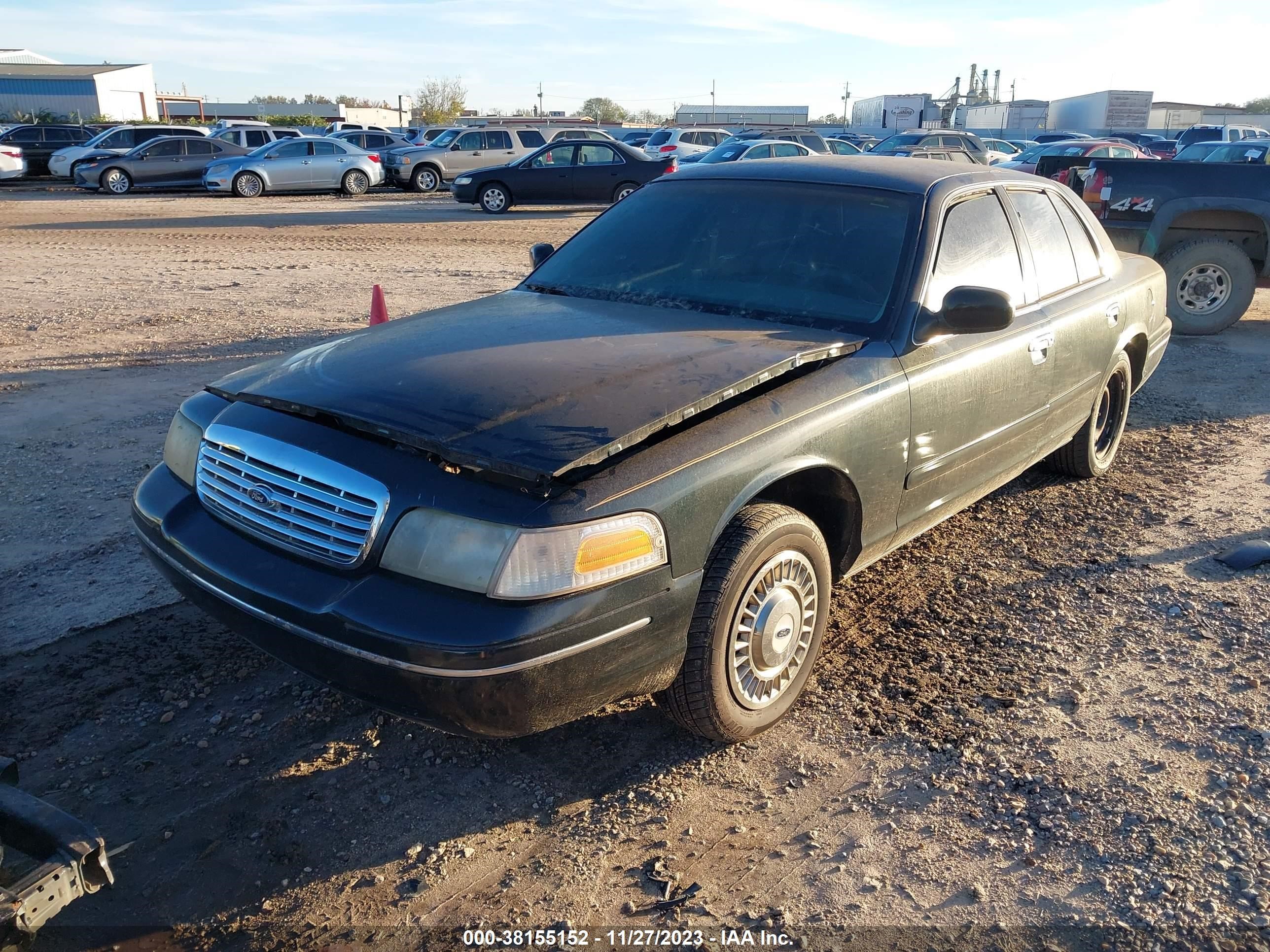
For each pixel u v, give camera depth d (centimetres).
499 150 2652
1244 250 968
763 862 283
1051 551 482
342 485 275
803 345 342
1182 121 5525
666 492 279
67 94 6288
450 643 251
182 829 291
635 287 411
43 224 1772
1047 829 294
